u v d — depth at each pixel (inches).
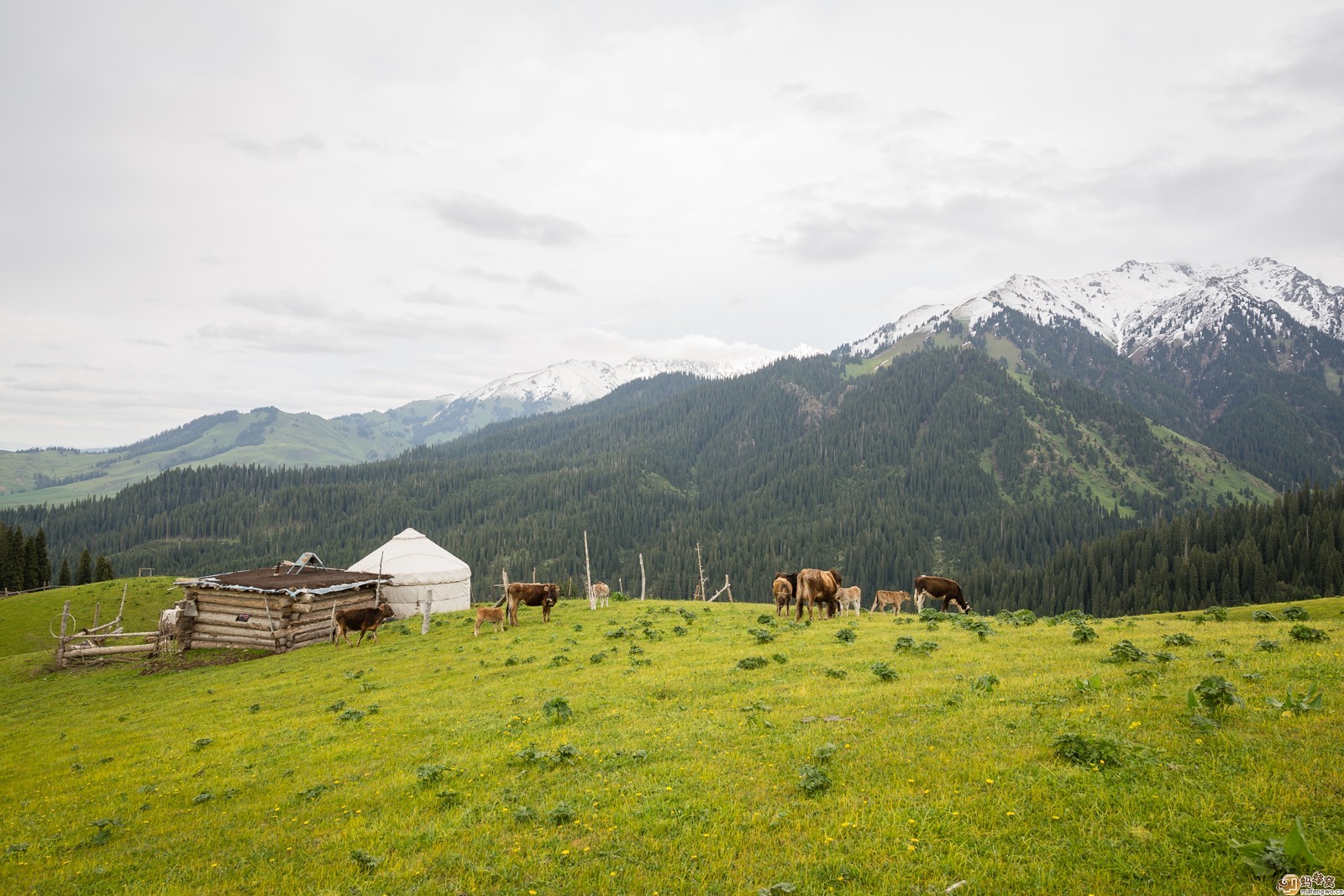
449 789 492.7
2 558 4109.3
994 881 302.0
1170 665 604.4
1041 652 747.4
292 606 1581.0
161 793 617.9
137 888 419.5
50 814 599.5
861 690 631.8
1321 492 6348.4
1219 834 310.3
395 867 390.0
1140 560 6579.7
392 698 877.8
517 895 342.3
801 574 1230.3
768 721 560.7
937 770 418.6
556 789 471.8
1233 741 397.7
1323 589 5324.8
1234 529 6417.3
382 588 1999.3
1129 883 289.9
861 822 365.1
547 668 946.1
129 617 2893.7
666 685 741.3
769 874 329.4
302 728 777.6
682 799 428.1
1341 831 300.4
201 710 1009.5
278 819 508.4
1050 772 392.2
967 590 7716.5
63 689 1405.0
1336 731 394.6
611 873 348.8
